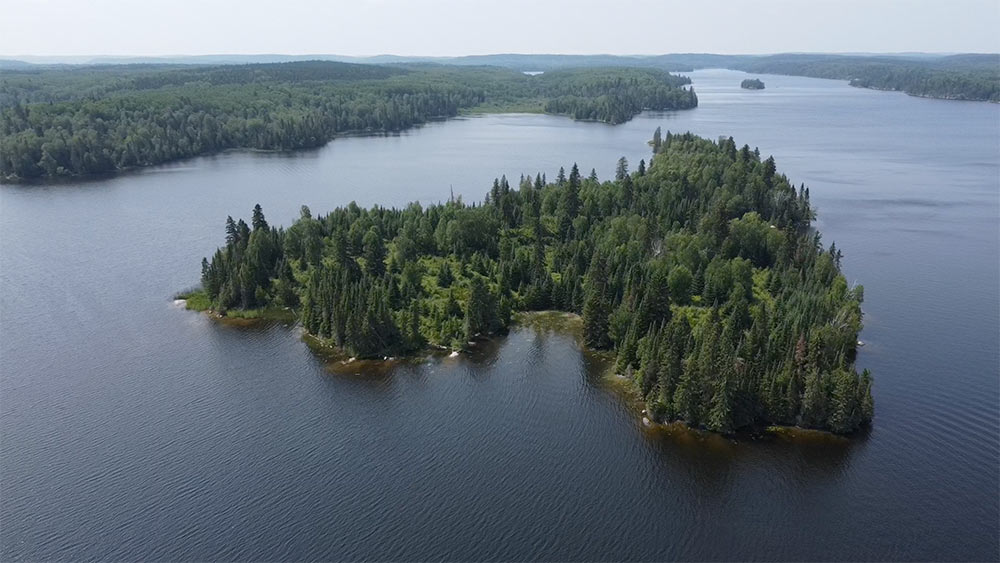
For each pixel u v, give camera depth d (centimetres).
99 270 19725
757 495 10250
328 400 12925
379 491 10400
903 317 16100
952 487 10312
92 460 11094
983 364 13812
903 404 12350
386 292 16288
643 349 13038
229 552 9288
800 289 16088
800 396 11669
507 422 12144
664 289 14925
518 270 17688
